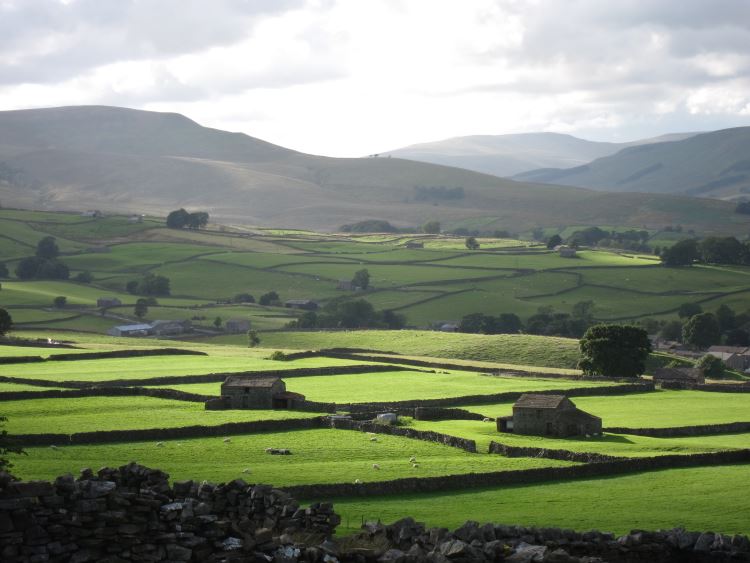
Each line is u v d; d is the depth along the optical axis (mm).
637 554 38906
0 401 122688
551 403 112875
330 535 36750
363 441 100625
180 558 31688
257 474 79312
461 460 90125
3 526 30125
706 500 74250
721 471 89375
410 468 84188
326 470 82375
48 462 82250
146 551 31703
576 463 88938
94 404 121562
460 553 33406
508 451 96000
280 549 32375
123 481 35750
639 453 95875
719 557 38562
